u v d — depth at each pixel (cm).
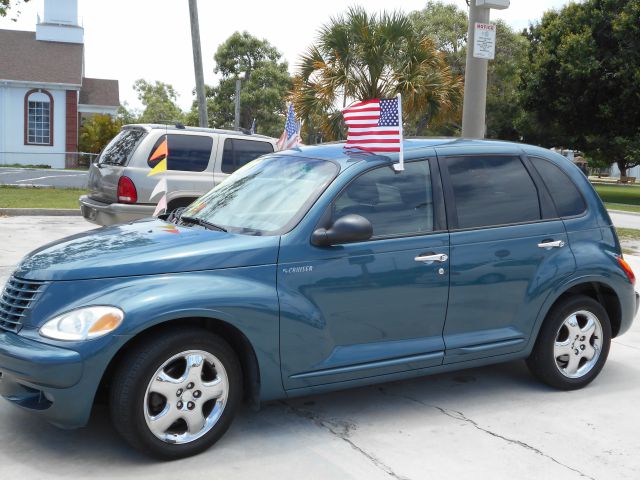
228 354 392
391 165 456
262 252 404
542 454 402
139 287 373
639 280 947
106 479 358
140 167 935
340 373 425
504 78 3981
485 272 469
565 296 512
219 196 491
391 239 440
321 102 1527
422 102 1536
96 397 404
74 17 3812
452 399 491
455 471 377
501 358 487
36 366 351
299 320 407
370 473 372
